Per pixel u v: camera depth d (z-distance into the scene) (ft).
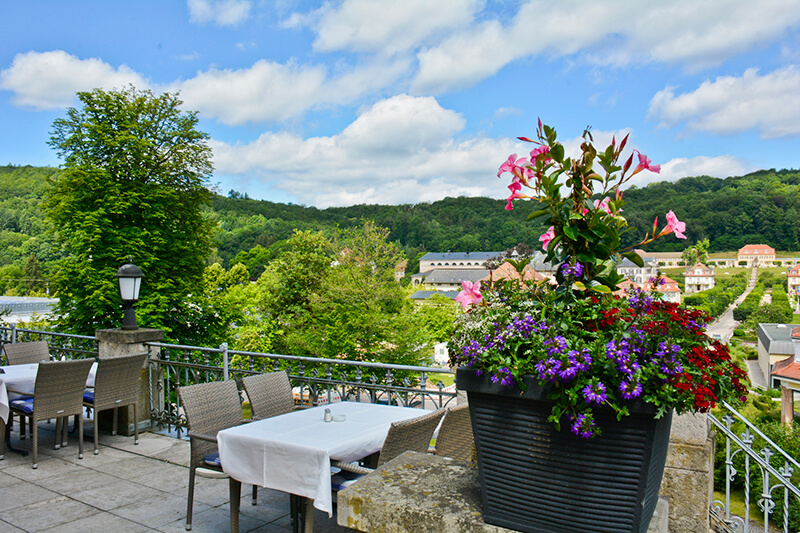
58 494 12.48
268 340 88.58
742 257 345.92
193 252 67.51
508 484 4.92
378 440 9.59
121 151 63.62
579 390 4.44
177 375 17.57
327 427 9.82
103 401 15.52
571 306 5.26
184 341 63.62
